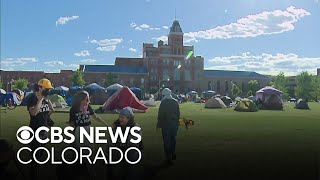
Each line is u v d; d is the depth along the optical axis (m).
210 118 30.30
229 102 61.81
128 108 7.05
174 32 144.38
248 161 10.80
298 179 8.59
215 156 11.64
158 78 142.12
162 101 10.70
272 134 18.28
